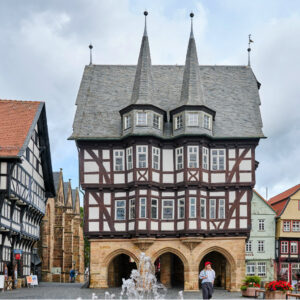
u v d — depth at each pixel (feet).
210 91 129.59
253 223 182.29
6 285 105.60
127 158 116.57
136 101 117.08
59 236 189.37
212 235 114.01
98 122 121.60
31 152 122.21
